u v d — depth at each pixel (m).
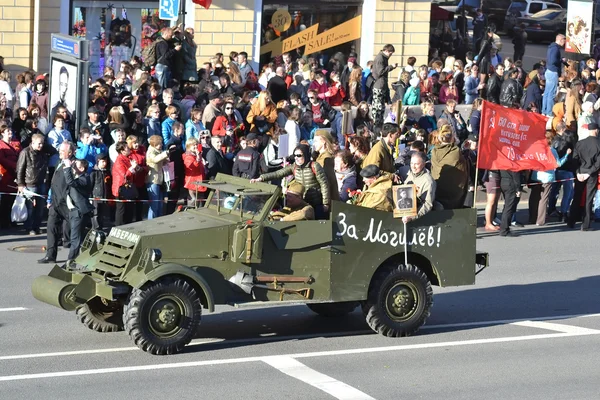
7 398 16.06
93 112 31.23
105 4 44.84
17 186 30.66
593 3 48.97
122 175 29.45
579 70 49.94
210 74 40.12
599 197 35.19
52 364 18.02
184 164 30.30
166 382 17.06
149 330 18.41
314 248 19.55
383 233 20.06
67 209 26.20
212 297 18.56
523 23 70.88
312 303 20.14
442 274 20.72
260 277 19.20
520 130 29.30
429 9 49.09
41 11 43.88
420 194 20.38
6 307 22.33
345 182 22.78
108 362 18.17
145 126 32.06
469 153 33.03
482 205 37.06
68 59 32.12
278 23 47.72
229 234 19.00
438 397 16.62
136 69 37.91
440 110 43.25
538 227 34.56
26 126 31.53
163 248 18.61
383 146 23.08
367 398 16.45
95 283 18.73
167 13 39.50
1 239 29.78
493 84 45.38
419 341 20.23
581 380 17.77
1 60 38.69
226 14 46.53
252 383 17.11
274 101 39.78
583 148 33.69
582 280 26.78
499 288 25.73
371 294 20.09
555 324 21.97
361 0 48.69
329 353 19.16
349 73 44.06
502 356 19.25
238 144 33.19
